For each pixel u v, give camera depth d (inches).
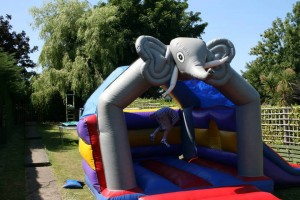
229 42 243.4
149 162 326.6
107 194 234.7
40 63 1027.9
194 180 252.8
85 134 256.4
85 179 323.9
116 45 1064.2
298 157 396.5
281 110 485.7
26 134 724.7
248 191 237.9
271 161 291.0
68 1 1056.2
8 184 328.8
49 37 1026.7
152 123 339.0
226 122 287.6
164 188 240.7
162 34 1288.1
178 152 352.2
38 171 387.2
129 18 1283.2
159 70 232.7
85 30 1018.1
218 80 240.7
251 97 256.8
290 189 301.4
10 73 640.4
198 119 334.6
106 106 238.7
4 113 636.7
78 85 963.3
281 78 1032.8
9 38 1166.3
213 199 215.9
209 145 325.7
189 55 226.5
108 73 1017.5
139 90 239.5
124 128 242.4
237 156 269.0
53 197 285.9
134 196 233.3
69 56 1024.9
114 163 237.3
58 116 1072.2
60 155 489.4
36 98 988.6
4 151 525.0
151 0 1320.1
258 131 260.7
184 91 327.3
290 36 1753.2
